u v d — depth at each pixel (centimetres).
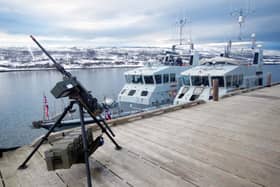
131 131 448
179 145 365
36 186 246
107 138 405
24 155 333
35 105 2383
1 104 2442
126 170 280
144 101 1587
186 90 1532
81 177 265
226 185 241
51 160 239
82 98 257
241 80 1483
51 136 378
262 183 244
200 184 244
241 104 712
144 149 350
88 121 838
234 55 1889
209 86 1423
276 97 834
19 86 3984
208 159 308
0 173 277
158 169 281
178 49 2203
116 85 3800
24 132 1641
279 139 384
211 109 647
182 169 280
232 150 339
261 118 532
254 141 376
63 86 242
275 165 286
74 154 254
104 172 276
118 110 1497
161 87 1631
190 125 485
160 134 426
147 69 1716
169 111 629
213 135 413
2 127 1709
